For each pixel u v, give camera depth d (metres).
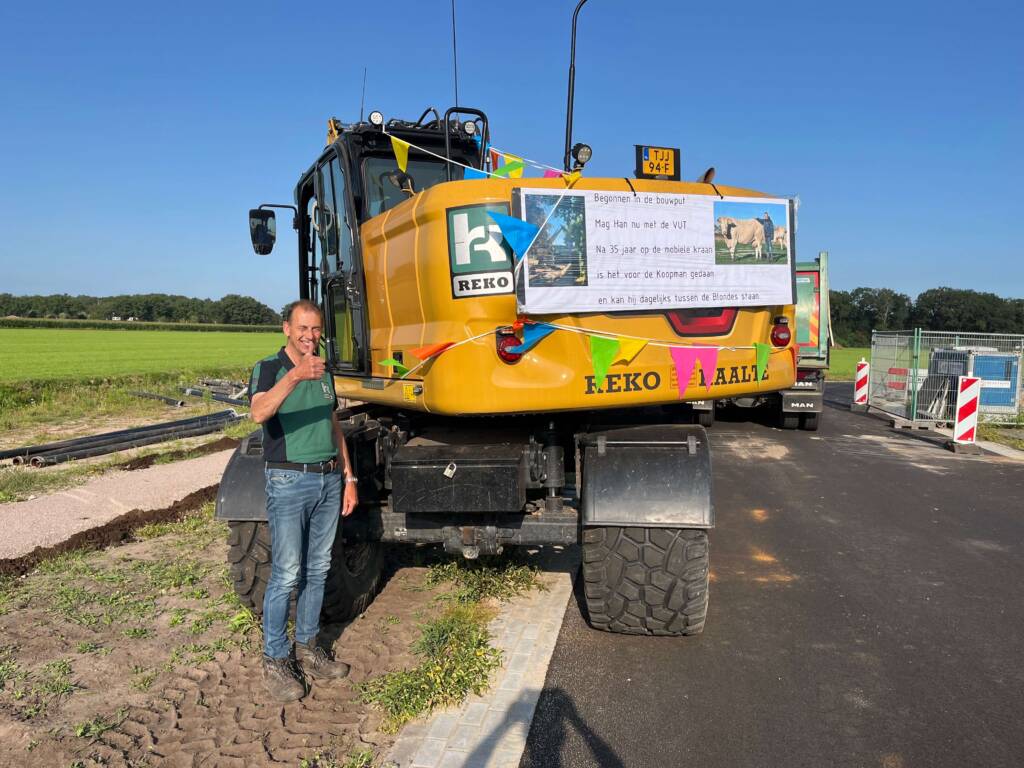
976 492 8.08
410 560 5.45
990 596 4.91
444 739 3.12
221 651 4.04
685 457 3.76
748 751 3.07
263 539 4.04
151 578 5.14
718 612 4.59
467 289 3.59
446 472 3.76
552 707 3.41
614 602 3.83
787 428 13.05
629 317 3.85
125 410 15.50
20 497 7.54
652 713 3.36
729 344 4.17
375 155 5.17
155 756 3.03
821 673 3.78
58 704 3.48
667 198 3.87
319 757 3.00
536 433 4.12
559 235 3.60
